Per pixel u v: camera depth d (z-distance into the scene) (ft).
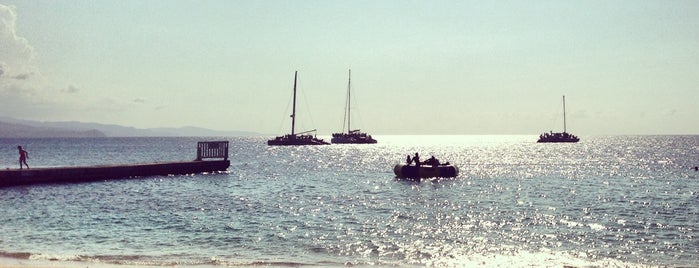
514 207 118.01
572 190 157.69
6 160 300.61
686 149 518.78
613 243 78.79
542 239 81.35
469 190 155.53
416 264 64.95
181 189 146.82
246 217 99.09
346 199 130.52
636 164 296.92
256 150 503.20
